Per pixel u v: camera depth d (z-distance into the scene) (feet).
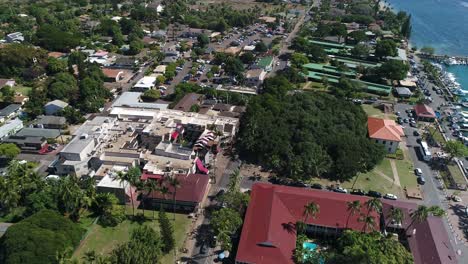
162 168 531.50
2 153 561.02
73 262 357.20
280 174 558.15
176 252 420.36
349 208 427.74
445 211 492.95
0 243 399.24
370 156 563.48
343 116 640.58
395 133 619.67
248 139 586.04
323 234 440.04
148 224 460.55
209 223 464.24
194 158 558.15
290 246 400.67
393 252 382.22
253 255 385.70
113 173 516.32
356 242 393.29
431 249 399.65
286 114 637.30
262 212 430.20
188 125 646.33
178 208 487.20
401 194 523.70
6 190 440.45
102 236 441.27
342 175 542.57
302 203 449.48
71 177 469.98
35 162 581.12
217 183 536.83
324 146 574.97
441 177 563.48
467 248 437.17
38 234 382.63
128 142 588.09
